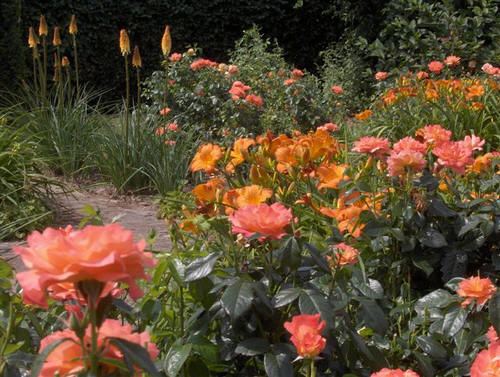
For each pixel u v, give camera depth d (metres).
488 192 3.49
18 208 5.27
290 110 8.45
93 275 1.06
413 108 6.97
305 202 2.87
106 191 6.87
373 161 3.06
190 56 9.03
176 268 2.08
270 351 1.95
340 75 10.59
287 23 12.94
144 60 12.32
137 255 1.11
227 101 8.11
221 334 2.09
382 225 2.83
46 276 1.06
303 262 2.16
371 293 2.32
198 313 2.15
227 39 12.80
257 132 8.12
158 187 6.82
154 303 2.18
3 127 6.48
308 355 1.67
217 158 2.98
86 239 1.07
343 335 2.29
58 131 7.31
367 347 2.21
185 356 1.92
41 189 6.59
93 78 12.00
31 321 2.17
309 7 12.95
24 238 5.09
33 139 7.32
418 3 9.66
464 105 6.68
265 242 2.21
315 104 8.55
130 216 5.95
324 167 2.95
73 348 1.23
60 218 5.73
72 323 1.17
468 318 2.46
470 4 9.66
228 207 2.47
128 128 7.20
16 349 1.71
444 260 2.96
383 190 3.04
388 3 10.39
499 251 3.11
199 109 8.41
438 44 9.35
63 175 7.27
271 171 2.98
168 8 12.30
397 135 6.80
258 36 9.78
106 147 7.16
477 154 5.70
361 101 10.35
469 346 2.42
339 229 2.65
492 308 2.26
